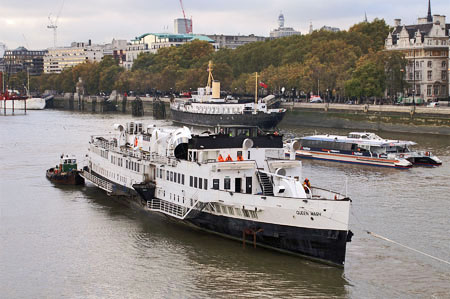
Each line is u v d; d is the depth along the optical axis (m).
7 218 86.56
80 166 132.50
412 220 84.88
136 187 82.56
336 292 59.91
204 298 58.81
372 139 144.88
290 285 61.44
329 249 64.88
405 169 130.50
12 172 123.06
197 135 77.25
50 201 96.94
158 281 62.84
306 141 152.12
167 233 77.88
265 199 67.25
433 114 194.88
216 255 69.31
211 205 72.88
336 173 126.06
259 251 70.38
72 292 60.59
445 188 107.81
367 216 87.00
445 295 59.19
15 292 60.75
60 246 73.94
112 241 75.44
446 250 71.81
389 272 64.81
